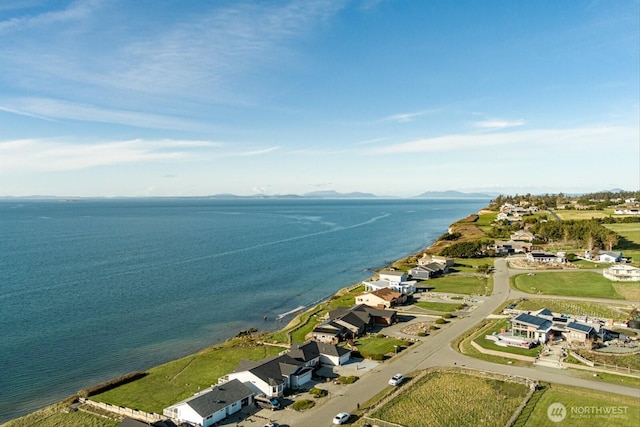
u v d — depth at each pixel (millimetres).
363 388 58000
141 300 108188
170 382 62438
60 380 64562
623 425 46000
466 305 100812
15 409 56062
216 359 71125
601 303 97375
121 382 62344
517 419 47812
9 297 107625
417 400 53406
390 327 86125
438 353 70250
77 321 91000
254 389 56562
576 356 65250
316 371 64312
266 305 108250
